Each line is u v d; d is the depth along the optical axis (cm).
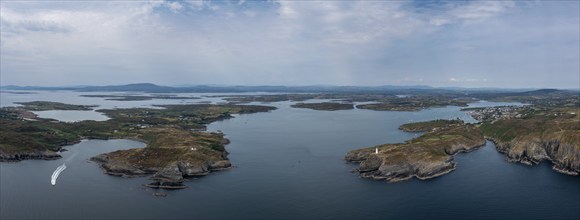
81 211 13338
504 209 13462
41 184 16338
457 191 15312
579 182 16638
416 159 17862
